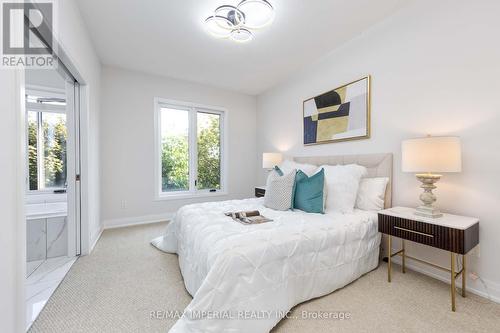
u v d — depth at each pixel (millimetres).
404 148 1759
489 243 1611
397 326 1323
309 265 1526
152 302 1554
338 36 2537
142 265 2119
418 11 1989
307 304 1521
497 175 1584
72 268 2053
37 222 2240
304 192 2164
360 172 2273
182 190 4012
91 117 2570
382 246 2197
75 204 2324
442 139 1575
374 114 2375
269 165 3596
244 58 3057
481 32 1642
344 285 1724
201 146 4188
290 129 3686
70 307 1492
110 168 3346
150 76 3613
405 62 2098
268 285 1302
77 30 2004
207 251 1360
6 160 950
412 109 2055
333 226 1732
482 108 1646
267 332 1231
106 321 1364
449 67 1809
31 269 2027
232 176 4426
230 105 4367
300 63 3209
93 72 2695
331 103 2859
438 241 1525
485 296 1609
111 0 1956
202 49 2814
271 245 1381
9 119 969
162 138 3826
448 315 1420
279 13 2127
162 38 2562
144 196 3609
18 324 1003
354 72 2578
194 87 3980
